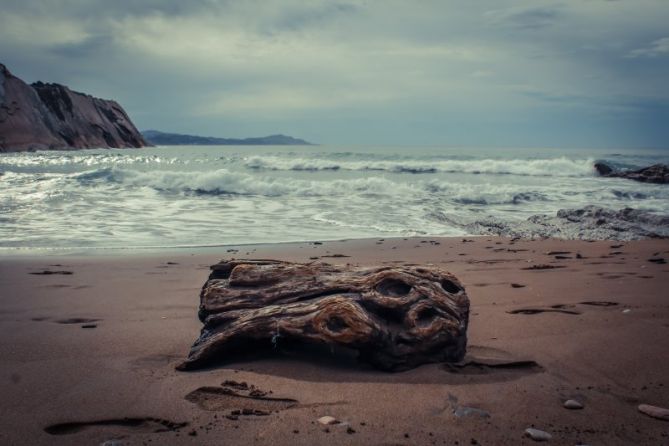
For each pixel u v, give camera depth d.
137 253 8.30
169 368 3.47
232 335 3.52
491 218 12.95
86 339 4.05
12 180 17.50
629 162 35.22
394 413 2.82
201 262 7.53
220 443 2.48
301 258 7.88
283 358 3.62
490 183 21.14
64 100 81.75
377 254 8.38
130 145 96.25
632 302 5.30
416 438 2.55
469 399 3.01
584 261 7.96
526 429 2.65
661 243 10.05
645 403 2.98
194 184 16.89
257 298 3.78
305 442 2.49
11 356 3.67
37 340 4.02
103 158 40.84
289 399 2.99
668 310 4.96
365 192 16.86
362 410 2.86
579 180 22.53
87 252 8.34
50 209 12.76
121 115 100.88
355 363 3.55
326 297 3.64
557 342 4.04
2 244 8.92
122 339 4.06
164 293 5.63
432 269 3.98
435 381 3.27
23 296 5.47
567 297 5.55
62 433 2.62
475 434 2.60
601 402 2.99
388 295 3.67
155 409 2.85
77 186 16.34
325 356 3.66
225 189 16.53
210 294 3.86
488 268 7.32
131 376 3.32
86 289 5.81
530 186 19.78
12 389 3.10
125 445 2.46
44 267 7.08
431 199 15.93
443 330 3.54
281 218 12.42
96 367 3.47
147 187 16.56
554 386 3.22
